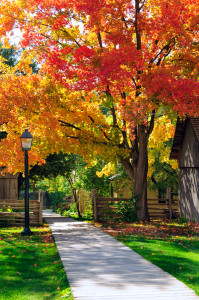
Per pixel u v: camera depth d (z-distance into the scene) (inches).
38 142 754.2
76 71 658.8
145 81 646.5
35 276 331.3
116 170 1216.8
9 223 769.6
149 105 640.4
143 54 702.5
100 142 766.5
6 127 727.7
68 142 770.2
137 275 318.3
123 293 265.9
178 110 624.7
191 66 708.0
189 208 869.8
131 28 709.3
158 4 660.7
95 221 810.2
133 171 825.5
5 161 725.3
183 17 652.7
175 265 362.0
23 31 681.6
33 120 713.0
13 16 674.2
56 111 706.2
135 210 812.6
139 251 428.1
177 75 666.2
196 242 514.0
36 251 445.1
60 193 2440.9
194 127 741.3
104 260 379.2
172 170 1178.0
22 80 690.8
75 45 689.6
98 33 722.2
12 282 308.3
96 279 304.3
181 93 597.9
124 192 1334.9
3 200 781.9
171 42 719.7
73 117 750.5
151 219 917.8
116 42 655.8
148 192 1334.9
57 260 389.4
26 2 665.0
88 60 636.1
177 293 267.3
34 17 682.8
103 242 497.0
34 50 690.8
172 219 916.6
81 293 265.4
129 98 739.4
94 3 618.5
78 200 1334.9
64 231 634.2
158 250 438.3
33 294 278.7
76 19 703.7
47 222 868.6
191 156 840.9
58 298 265.4
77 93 757.9
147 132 807.1
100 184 1152.2
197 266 362.0
